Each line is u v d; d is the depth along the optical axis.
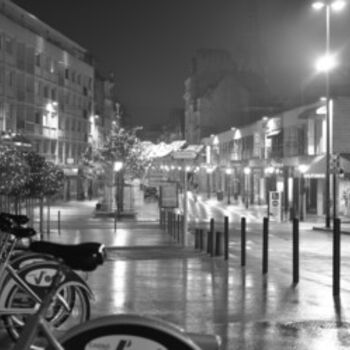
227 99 95.94
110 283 12.62
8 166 14.94
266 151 60.16
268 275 13.96
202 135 95.50
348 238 26.78
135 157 45.88
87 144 89.25
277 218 37.28
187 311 9.88
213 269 14.95
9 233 6.34
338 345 7.82
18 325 7.00
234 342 7.95
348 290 11.94
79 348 4.09
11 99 64.88
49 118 74.94
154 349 4.05
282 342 7.96
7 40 64.06
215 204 59.06
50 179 20.38
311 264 16.84
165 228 30.05
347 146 44.00
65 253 5.96
